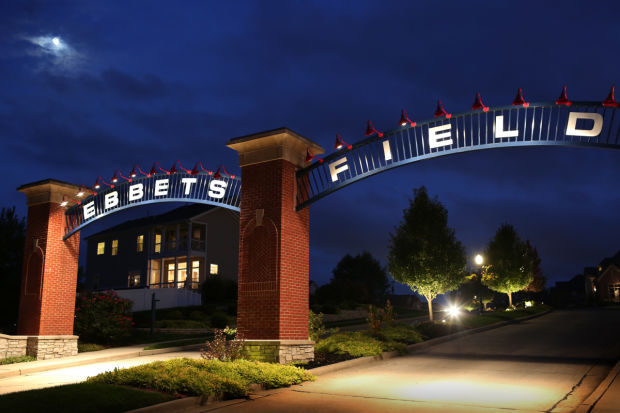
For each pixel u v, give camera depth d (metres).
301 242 14.79
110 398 8.78
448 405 9.10
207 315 34.00
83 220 19.70
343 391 10.65
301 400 9.80
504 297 52.34
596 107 11.46
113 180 18.53
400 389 10.77
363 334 18.02
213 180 16.28
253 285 14.25
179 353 20.77
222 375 10.69
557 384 10.93
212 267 44.56
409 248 24.23
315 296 45.06
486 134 12.60
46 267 18.94
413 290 24.78
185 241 43.91
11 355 17.80
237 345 13.38
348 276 62.09
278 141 14.54
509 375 12.20
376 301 54.84
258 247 14.40
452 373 12.77
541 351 16.58
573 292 78.31
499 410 8.66
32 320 18.78
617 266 60.72
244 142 14.92
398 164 13.44
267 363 12.51
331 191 14.19
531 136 12.06
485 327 25.22
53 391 9.09
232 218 47.22
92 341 23.08
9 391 11.68
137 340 24.83
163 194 17.33
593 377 11.68
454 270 23.84
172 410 8.89
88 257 52.81
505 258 38.09
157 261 46.66
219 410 9.04
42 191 19.73
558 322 27.70
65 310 19.30
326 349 15.65
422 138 13.31
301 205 14.64
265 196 14.55
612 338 19.52
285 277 13.98
